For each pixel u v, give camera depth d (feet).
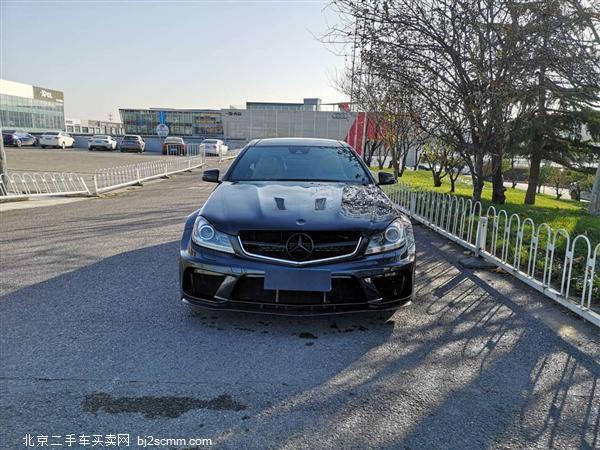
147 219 25.57
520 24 18.20
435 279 14.71
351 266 9.80
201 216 10.76
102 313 11.39
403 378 8.50
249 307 9.93
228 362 8.98
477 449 6.55
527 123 32.40
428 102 20.75
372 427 7.01
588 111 35.06
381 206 11.57
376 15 19.34
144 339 9.93
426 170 83.82
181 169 67.56
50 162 75.66
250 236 9.95
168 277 14.43
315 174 14.08
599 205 33.53
